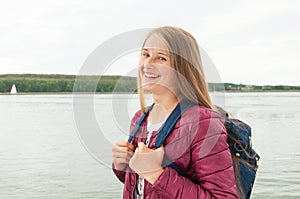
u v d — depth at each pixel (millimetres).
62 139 14930
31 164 10977
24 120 22531
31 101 37500
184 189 1306
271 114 22500
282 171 9898
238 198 1352
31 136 16281
